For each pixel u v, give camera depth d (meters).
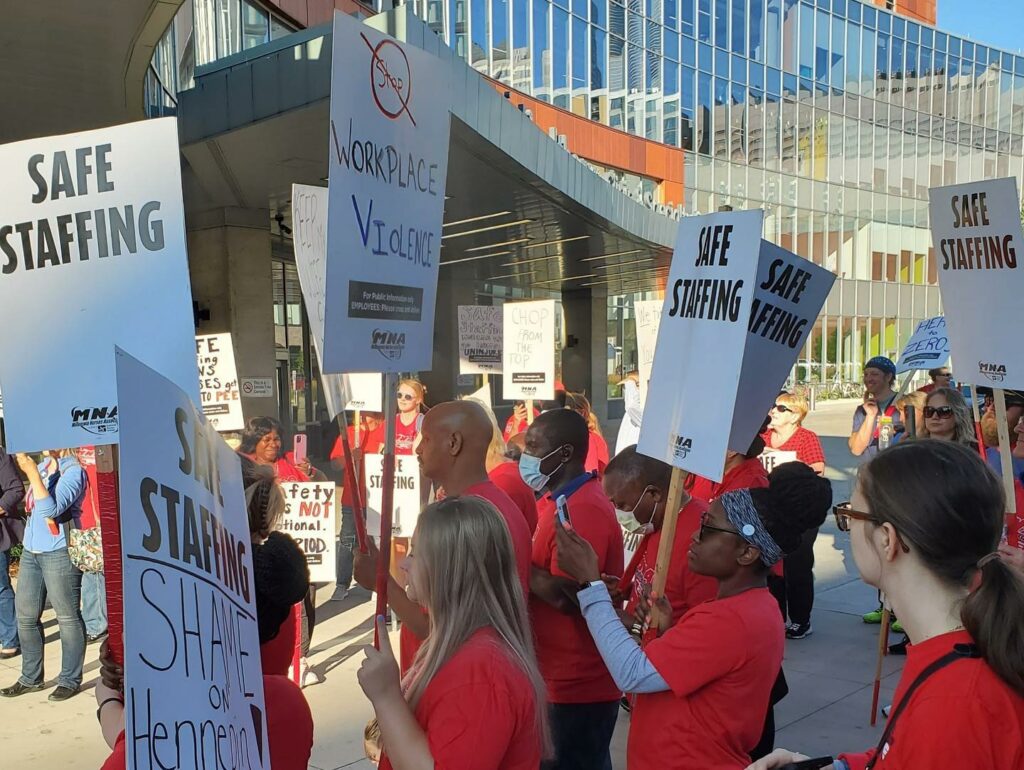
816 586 7.56
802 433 6.55
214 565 1.52
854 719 4.71
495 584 1.95
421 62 2.48
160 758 1.21
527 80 27.03
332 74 2.15
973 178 45.25
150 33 7.56
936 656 1.42
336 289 2.19
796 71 37.38
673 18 32.53
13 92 9.12
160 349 1.94
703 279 2.59
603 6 29.77
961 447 1.52
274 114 8.70
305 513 5.44
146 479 1.30
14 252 1.93
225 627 1.53
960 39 43.56
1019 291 3.34
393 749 1.83
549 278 24.34
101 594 6.28
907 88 41.75
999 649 1.32
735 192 35.44
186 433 1.48
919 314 43.44
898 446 1.56
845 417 29.02
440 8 24.09
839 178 39.44
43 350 1.94
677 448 2.58
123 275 1.95
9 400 1.92
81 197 1.96
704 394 2.50
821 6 37.97
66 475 5.06
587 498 3.16
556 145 12.09
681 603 3.00
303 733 1.98
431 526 1.97
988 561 1.39
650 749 2.25
